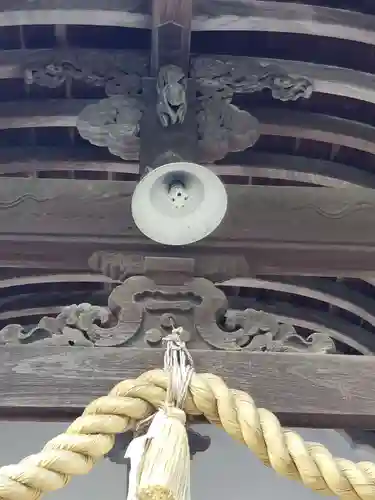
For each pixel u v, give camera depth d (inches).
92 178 335.0
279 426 121.2
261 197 217.2
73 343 195.5
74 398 187.5
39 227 209.2
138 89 241.1
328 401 190.2
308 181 323.3
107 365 191.8
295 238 213.2
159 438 116.0
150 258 208.1
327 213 216.8
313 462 116.7
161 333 197.5
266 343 198.1
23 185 213.8
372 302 377.4
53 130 311.7
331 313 400.5
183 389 124.2
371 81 270.8
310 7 249.4
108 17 240.5
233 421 120.9
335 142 300.4
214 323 200.7
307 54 269.0
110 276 210.1
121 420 120.6
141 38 254.5
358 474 115.7
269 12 246.5
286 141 317.4
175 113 227.6
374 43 257.8
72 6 239.8
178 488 111.7
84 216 210.8
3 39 256.5
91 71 247.4
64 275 379.9
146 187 189.2
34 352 193.2
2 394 187.2
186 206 191.6
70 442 115.6
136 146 232.4
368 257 217.0
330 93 273.3
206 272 210.1
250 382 191.0
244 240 211.8
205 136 234.7
